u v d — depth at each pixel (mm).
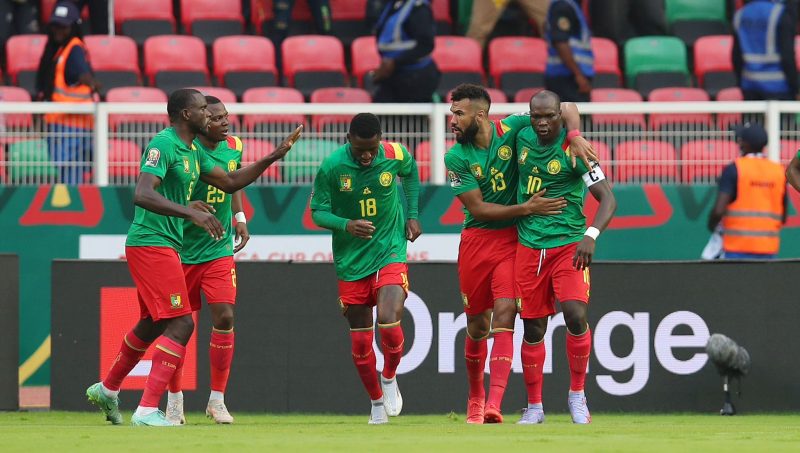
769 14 52906
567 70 53562
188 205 29375
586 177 29406
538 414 30719
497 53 60156
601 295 38125
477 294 31062
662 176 48406
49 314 47594
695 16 64562
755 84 53250
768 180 44375
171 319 29062
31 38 58875
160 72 58062
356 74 59750
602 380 38000
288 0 60250
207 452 20219
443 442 22062
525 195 30047
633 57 61000
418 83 51562
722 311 38031
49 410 38031
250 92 54656
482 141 30109
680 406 38000
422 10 51312
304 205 47688
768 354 37750
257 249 47531
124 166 47969
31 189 47531
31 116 47781
